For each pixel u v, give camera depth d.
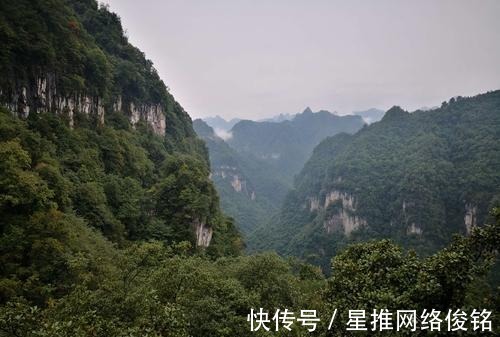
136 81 85.88
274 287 27.62
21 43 46.94
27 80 48.16
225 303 22.31
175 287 20.72
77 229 32.28
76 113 58.31
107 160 58.56
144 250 20.72
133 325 14.45
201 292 22.14
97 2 93.69
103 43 86.75
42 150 40.88
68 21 61.53
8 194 26.83
